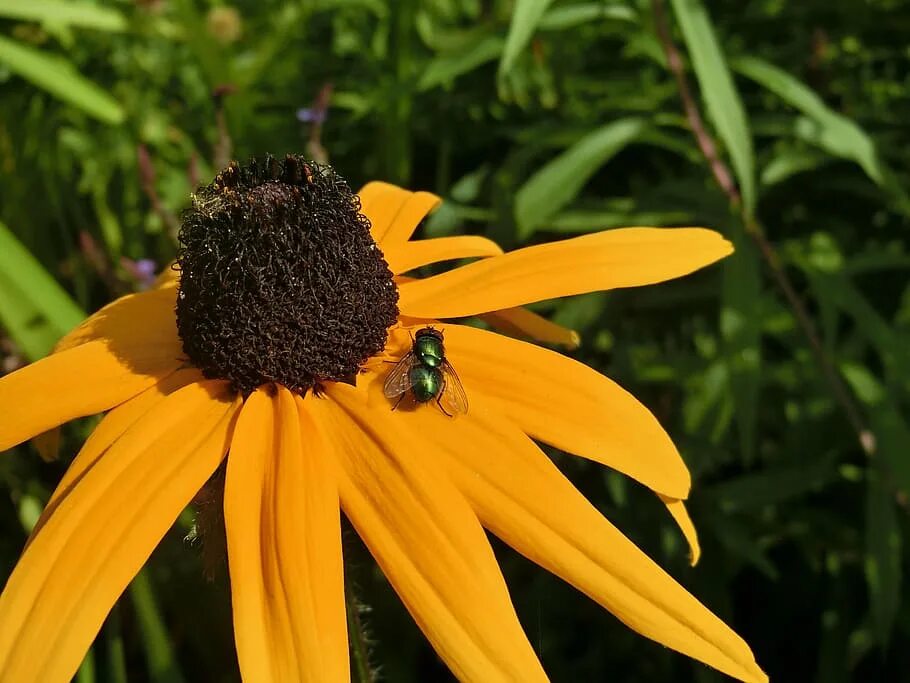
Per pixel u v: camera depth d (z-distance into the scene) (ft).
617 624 0.38
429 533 0.19
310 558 0.18
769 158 0.40
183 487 0.20
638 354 0.37
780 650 0.38
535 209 0.34
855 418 0.33
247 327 0.22
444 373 0.21
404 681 0.38
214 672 0.39
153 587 0.37
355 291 0.22
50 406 0.22
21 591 0.18
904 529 0.35
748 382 0.32
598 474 0.38
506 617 0.18
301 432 0.20
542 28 0.38
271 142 0.47
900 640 0.37
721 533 0.34
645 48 0.38
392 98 0.40
